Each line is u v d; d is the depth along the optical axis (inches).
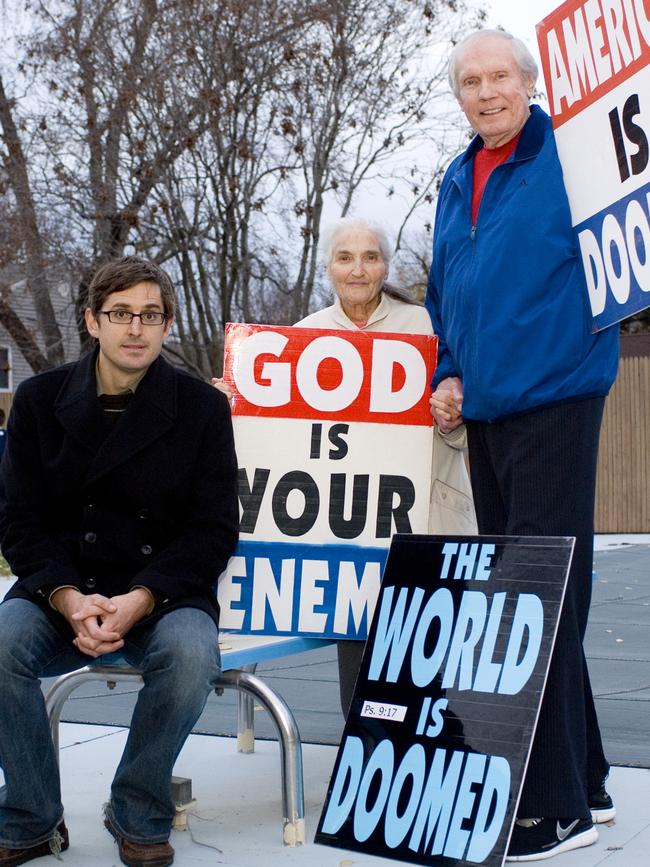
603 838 119.7
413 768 115.0
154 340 120.3
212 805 135.9
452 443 141.4
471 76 124.1
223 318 645.3
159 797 112.8
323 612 131.4
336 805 119.3
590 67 115.6
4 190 648.4
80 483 121.0
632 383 614.5
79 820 130.1
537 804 113.4
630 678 211.9
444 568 121.6
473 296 122.1
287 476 135.0
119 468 120.1
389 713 119.0
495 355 119.3
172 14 611.5
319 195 637.9
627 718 177.2
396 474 134.2
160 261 655.1
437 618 119.6
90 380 121.6
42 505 121.8
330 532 133.1
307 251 639.1
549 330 118.0
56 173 636.7
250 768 153.6
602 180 114.7
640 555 481.1
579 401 118.3
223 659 119.1
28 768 111.7
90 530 121.0
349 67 633.6
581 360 118.6
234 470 125.1
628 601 329.1
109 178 633.0
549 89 122.6
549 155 121.8
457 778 111.4
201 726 181.3
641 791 136.7
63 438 121.3
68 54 629.6
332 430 135.8
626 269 111.3
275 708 119.4
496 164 128.4
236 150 614.5
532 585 114.3
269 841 120.6
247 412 137.0
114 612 112.6
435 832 110.9
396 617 122.8
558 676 115.4
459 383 130.9
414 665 119.4
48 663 116.3
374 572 131.6
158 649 111.2
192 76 613.6
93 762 156.3
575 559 119.3
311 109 625.3
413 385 135.7
